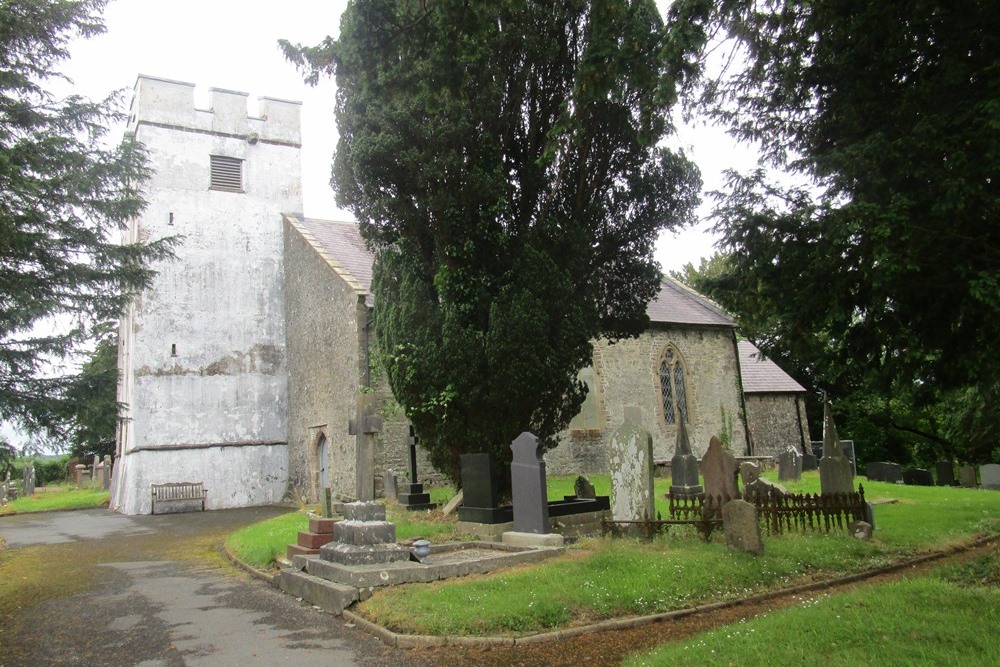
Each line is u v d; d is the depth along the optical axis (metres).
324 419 22.42
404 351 13.33
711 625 6.98
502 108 13.41
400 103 12.31
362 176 13.02
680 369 27.72
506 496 13.17
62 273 12.18
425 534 12.13
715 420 28.11
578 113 11.44
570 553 9.66
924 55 7.47
